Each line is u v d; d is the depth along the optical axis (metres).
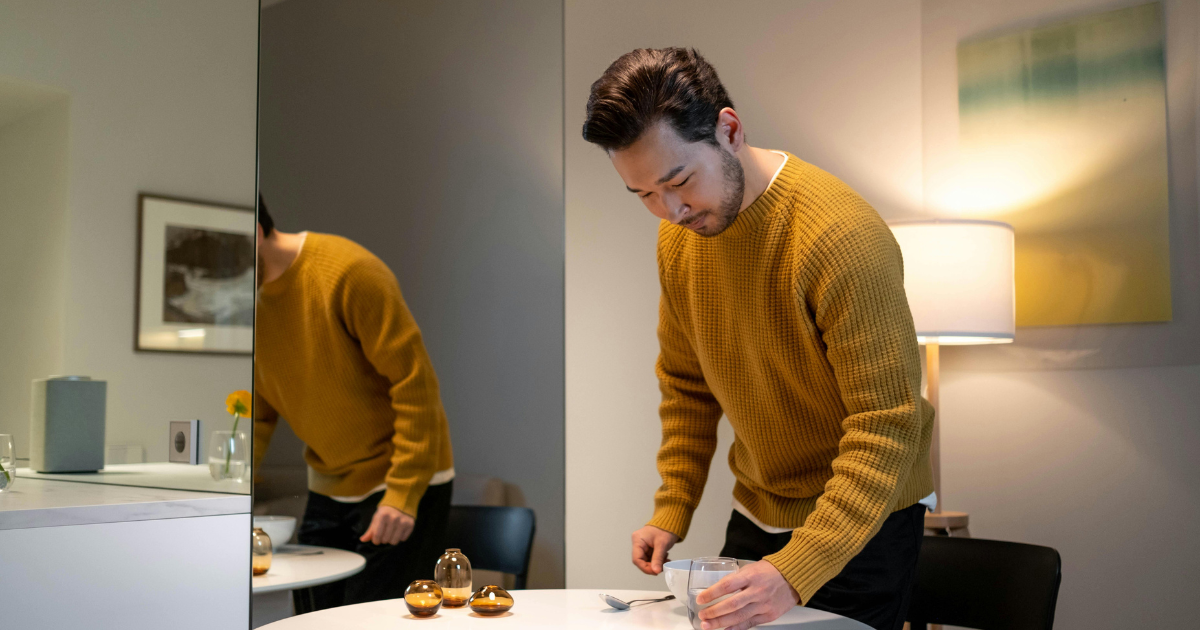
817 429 1.37
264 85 1.82
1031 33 2.42
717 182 1.21
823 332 1.25
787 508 1.43
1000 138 2.45
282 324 1.79
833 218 1.21
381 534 1.84
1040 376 2.38
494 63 2.15
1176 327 2.19
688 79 1.17
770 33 2.85
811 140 2.76
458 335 2.01
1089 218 2.32
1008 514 2.40
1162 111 2.23
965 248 2.18
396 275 1.93
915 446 1.18
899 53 2.62
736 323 1.36
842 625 1.10
